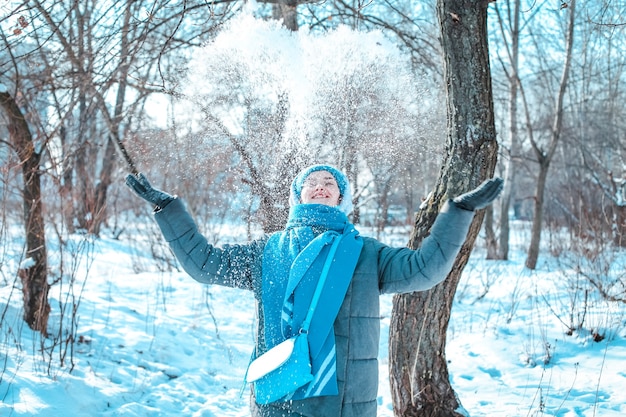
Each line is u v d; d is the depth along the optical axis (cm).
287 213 344
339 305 193
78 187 824
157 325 534
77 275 762
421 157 380
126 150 559
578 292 638
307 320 190
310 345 188
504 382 428
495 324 570
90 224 586
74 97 488
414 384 322
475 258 1138
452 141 309
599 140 1560
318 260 199
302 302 193
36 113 483
